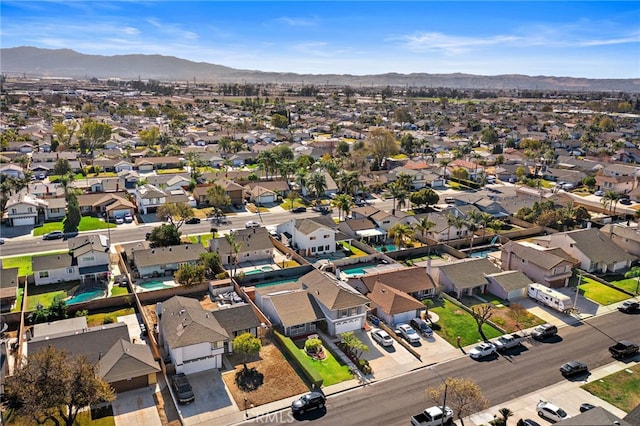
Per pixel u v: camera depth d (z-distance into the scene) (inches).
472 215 3688.5
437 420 1727.4
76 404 1610.5
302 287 2662.4
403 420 1768.0
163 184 4965.6
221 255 3257.9
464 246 3727.9
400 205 4313.5
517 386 1982.0
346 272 3144.7
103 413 1784.0
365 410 1825.8
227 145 7268.7
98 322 2454.5
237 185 4822.8
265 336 2345.0
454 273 2881.4
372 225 3836.1
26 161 6063.0
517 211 4384.8
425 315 2568.9
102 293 2790.4
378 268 3240.7
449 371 2090.3
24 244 3560.5
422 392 1940.2
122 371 1895.9
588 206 4722.0
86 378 1632.6
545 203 4323.3
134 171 6028.5
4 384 1718.8
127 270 3004.4
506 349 2263.8
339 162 6058.1
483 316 2412.6
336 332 2364.7
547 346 2305.6
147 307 2640.3
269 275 3083.2
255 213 4480.8
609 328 2485.2
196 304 2369.6
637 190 5088.6
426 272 2903.5
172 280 3002.0
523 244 3385.8
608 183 5457.7
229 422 1754.4
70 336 2078.0
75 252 2989.7
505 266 3270.2
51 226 3964.1
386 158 6855.3
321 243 3494.1
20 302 2655.0
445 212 4220.0
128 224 4060.0
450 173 6102.4
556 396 1918.1
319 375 1948.8
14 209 3951.8
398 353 2230.6
